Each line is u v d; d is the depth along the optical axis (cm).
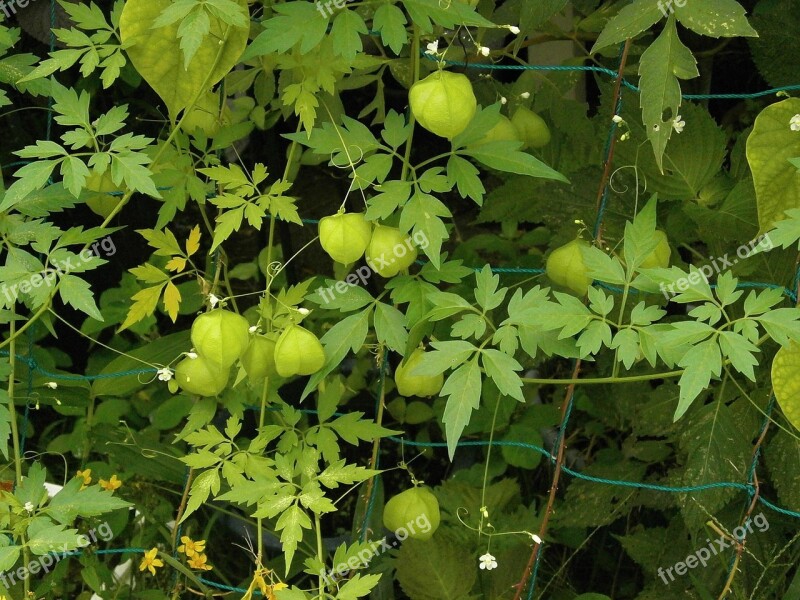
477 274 196
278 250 392
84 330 329
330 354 198
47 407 353
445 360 182
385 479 330
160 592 243
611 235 240
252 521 272
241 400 225
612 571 299
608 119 242
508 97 262
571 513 266
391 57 288
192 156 231
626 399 262
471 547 268
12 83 215
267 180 312
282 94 255
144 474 269
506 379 181
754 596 238
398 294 199
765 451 229
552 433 322
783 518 244
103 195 229
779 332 176
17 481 215
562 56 341
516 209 280
